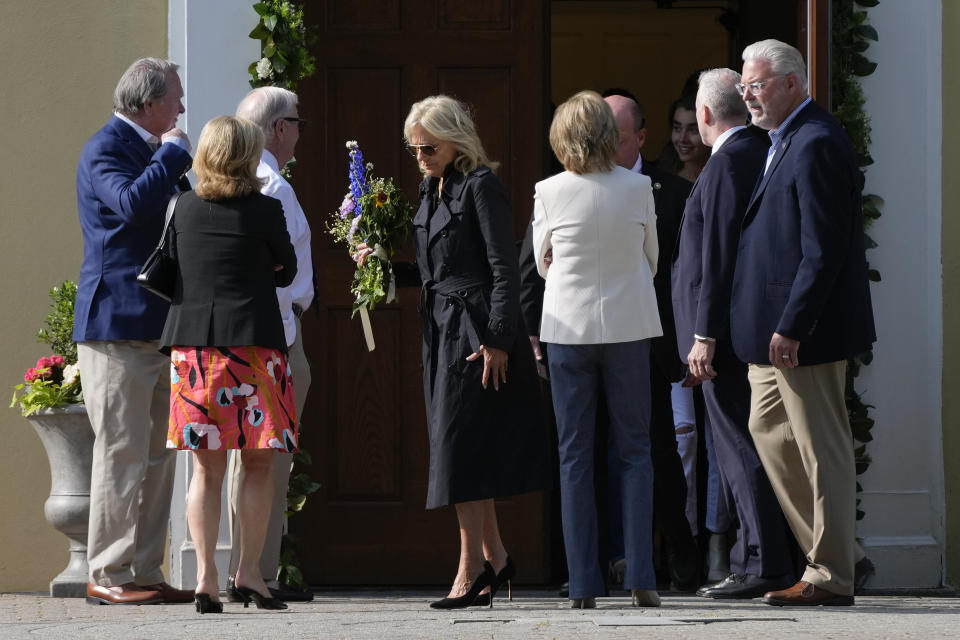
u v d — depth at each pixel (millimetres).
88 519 20969
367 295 19125
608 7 31922
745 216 18562
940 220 22438
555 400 17844
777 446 18375
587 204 17719
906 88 22406
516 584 23219
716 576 21500
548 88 23672
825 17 20516
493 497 17297
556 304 17797
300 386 20062
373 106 23469
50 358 21594
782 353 17531
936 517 22188
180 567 21547
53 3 22812
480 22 23562
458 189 17562
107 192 18781
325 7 23453
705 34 31953
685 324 19953
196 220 17250
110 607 18750
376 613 17172
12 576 22797
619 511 21625
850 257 17891
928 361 22281
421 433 23188
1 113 22766
